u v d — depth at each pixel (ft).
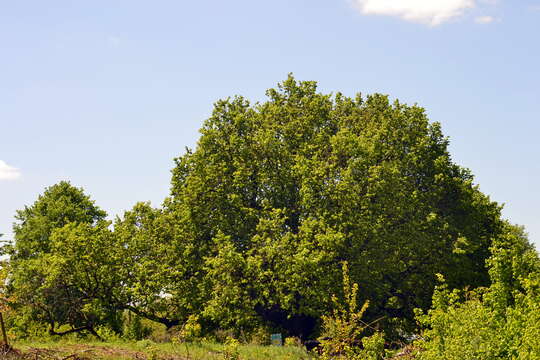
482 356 41.47
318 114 122.31
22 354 54.19
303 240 99.66
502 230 124.57
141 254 119.75
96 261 119.75
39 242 179.73
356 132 123.03
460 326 44.42
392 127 118.83
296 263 94.02
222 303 100.17
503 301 46.85
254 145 115.85
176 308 114.62
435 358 44.65
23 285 117.60
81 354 57.52
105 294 119.44
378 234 105.19
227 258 98.17
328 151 114.83
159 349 64.49
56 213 184.75
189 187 114.01
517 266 47.37
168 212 123.75
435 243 108.27
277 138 120.06
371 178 104.88
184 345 69.97
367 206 105.09
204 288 106.52
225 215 111.75
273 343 83.30
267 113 125.18
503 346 41.63
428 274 110.11
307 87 127.75
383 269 103.24
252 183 115.24
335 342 48.96
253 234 111.04
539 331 37.68
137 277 114.32
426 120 120.78
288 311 109.50
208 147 119.14
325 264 99.96
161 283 110.32
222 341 96.32
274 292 103.14
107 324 118.52
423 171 117.50
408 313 110.63
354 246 102.89
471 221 119.65
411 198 108.06
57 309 123.65
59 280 119.44
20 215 194.90
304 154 114.62
